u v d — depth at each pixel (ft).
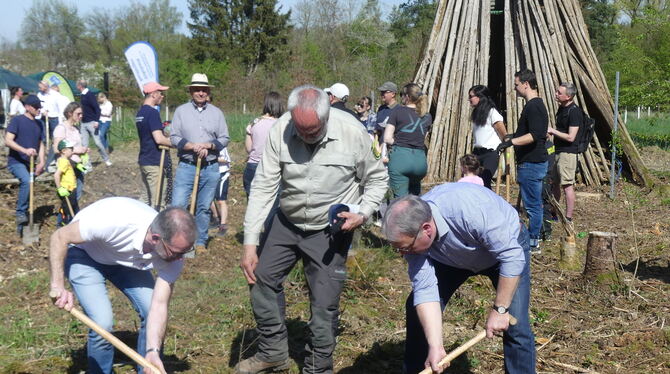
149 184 26.61
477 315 19.26
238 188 41.24
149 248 12.28
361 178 14.19
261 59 186.60
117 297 20.25
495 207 11.73
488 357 16.60
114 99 135.13
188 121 25.00
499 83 50.08
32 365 15.64
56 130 30.94
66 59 197.57
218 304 19.77
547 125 25.30
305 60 125.90
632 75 67.41
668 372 15.87
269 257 14.40
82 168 28.27
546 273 23.62
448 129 42.06
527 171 25.54
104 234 12.35
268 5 184.34
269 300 14.60
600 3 169.58
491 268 13.20
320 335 14.16
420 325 13.48
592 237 22.22
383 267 23.50
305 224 14.02
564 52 41.78
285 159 13.62
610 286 21.68
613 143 39.22
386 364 16.19
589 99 42.42
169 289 12.63
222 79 135.13
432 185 40.70
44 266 24.27
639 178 41.32
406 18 170.40
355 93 95.14
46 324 18.07
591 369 16.01
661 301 20.54
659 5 70.54
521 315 12.96
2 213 32.32
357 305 19.74
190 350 16.60
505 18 43.04
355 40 134.72
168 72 150.51
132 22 195.31
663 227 31.24
